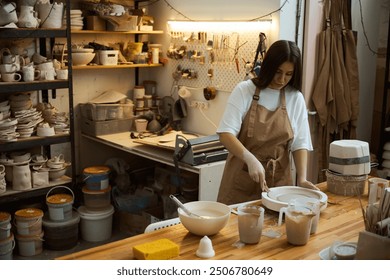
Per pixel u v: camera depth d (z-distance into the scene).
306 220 1.88
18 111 3.83
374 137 4.87
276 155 2.66
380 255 1.57
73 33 4.49
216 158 3.59
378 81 4.78
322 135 4.14
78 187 4.39
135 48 4.70
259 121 2.62
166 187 4.39
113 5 4.38
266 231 2.04
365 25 4.46
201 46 4.35
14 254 3.90
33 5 3.74
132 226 4.29
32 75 3.74
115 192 4.46
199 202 2.17
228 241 1.93
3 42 4.07
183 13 4.48
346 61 4.10
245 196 2.71
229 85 4.13
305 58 3.93
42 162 3.97
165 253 1.76
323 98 4.02
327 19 3.98
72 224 3.99
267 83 2.55
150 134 4.50
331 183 2.56
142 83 5.05
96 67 4.34
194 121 4.56
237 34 3.99
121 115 4.64
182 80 4.63
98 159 4.88
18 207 4.21
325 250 1.82
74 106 4.66
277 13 3.70
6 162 3.80
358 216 2.23
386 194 1.68
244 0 3.92
